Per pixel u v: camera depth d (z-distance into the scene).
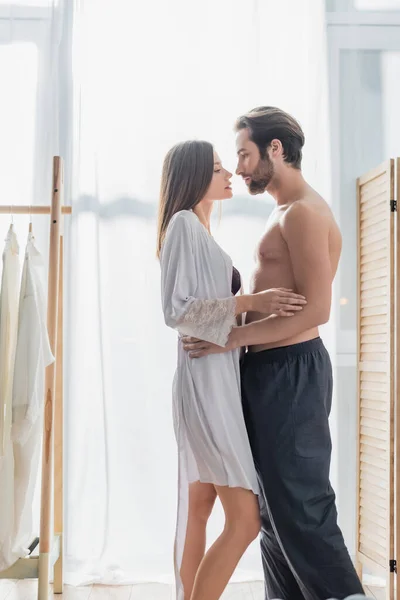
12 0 3.12
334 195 3.18
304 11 3.13
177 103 3.11
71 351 3.02
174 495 3.05
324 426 2.17
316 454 2.13
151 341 3.06
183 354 2.22
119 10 3.11
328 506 2.13
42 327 2.47
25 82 3.12
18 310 2.49
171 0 3.12
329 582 2.07
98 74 3.09
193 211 2.30
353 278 3.18
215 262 2.23
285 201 2.28
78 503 3.01
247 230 3.09
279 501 2.11
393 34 3.25
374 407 2.91
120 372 3.06
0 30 3.13
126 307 3.06
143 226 3.08
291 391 2.15
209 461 2.15
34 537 2.88
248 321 2.31
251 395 2.19
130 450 3.05
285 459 2.12
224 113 3.11
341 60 3.21
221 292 2.22
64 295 3.03
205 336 2.12
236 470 2.13
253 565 3.03
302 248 2.14
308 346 2.20
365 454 3.00
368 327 3.01
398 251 2.70
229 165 3.10
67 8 3.14
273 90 3.12
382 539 2.78
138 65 3.10
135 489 3.05
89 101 3.08
